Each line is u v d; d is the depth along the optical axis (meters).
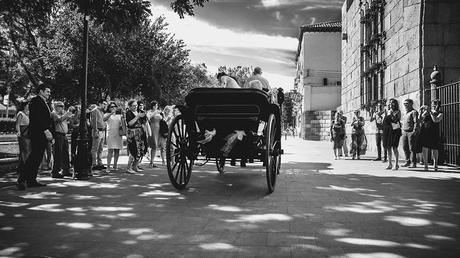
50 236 3.98
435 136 10.09
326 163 12.63
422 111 10.84
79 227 4.34
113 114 9.99
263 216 4.82
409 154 11.51
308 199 5.98
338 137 14.63
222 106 6.63
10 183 7.87
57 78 27.84
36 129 7.29
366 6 20.95
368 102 20.89
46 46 27.94
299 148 23.02
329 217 4.75
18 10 11.13
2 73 31.52
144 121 10.70
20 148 9.15
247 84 8.00
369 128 20.53
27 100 9.14
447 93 11.73
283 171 10.08
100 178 8.73
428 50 12.83
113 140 9.92
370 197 6.14
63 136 9.00
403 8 14.47
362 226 4.31
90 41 25.42
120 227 4.33
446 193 6.52
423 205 5.48
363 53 22.33
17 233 4.10
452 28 12.71
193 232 4.10
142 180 8.38
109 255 3.37
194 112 6.83
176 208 5.35
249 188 7.16
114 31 9.73
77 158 8.59
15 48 28.81
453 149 11.67
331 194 6.45
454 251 3.42
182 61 32.84
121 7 9.44
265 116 6.92
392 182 7.93
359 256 3.29
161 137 11.97
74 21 24.70
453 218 4.69
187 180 7.45
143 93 30.95
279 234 4.00
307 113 42.59
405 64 14.30
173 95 32.69
